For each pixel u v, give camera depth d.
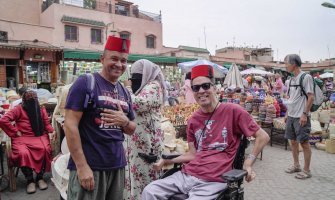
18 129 5.33
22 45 16.53
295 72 5.40
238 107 3.00
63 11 22.58
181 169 3.20
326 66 46.75
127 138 3.45
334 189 4.95
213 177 2.81
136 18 27.39
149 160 3.30
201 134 3.08
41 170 5.20
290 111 5.53
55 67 18.03
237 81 12.98
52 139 5.84
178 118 6.67
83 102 2.26
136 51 27.50
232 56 41.78
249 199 4.61
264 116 8.42
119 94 2.55
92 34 24.17
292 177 5.59
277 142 8.62
